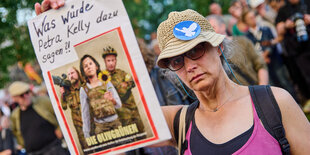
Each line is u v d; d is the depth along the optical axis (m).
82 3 1.76
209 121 1.73
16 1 5.04
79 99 1.80
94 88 1.76
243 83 3.67
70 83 1.81
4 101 7.60
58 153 5.62
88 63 1.76
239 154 1.58
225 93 1.73
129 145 1.72
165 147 3.17
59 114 1.86
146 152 3.20
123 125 1.72
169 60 1.72
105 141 1.77
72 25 1.78
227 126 1.66
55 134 5.68
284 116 1.61
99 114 1.76
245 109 1.67
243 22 5.30
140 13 7.46
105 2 1.70
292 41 5.00
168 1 8.42
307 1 4.95
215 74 1.67
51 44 1.84
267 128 1.59
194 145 1.72
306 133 1.60
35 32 1.88
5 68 6.32
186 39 1.62
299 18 4.90
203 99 1.75
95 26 1.73
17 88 5.62
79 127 1.82
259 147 1.57
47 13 1.85
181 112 1.88
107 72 1.72
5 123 6.66
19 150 6.57
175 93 3.27
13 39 5.55
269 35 5.21
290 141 1.60
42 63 1.88
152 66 3.36
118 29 1.68
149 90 1.66
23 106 5.70
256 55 3.87
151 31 8.42
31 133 5.61
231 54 1.98
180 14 1.72
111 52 1.71
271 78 5.10
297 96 5.22
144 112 1.67
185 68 1.68
